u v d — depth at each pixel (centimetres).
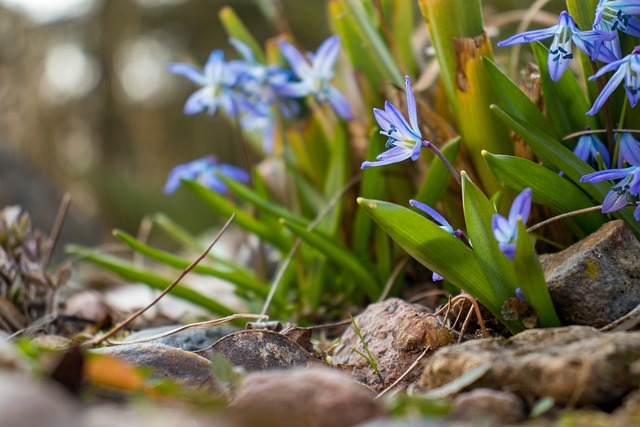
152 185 183
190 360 30
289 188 46
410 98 31
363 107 44
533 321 30
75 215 100
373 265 44
